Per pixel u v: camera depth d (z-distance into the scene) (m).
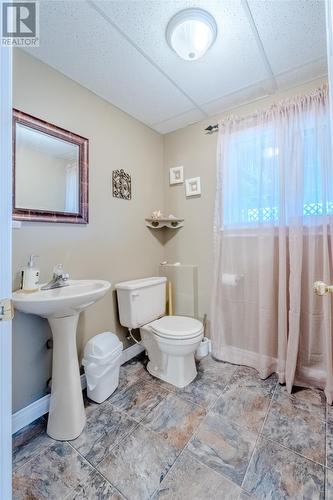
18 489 1.00
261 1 1.12
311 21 1.22
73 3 1.11
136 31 1.27
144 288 1.95
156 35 1.30
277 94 1.82
